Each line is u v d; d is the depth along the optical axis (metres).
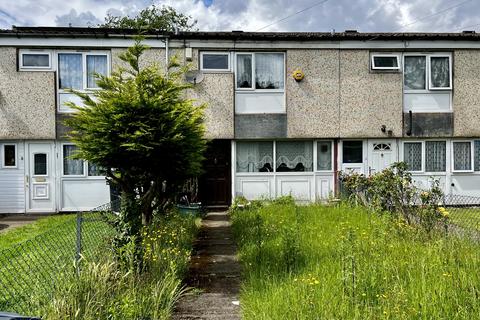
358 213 10.17
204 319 4.70
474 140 14.46
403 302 4.23
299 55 13.83
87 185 13.50
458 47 14.15
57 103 13.31
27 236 9.29
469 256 5.84
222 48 13.59
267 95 13.88
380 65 14.12
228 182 14.21
